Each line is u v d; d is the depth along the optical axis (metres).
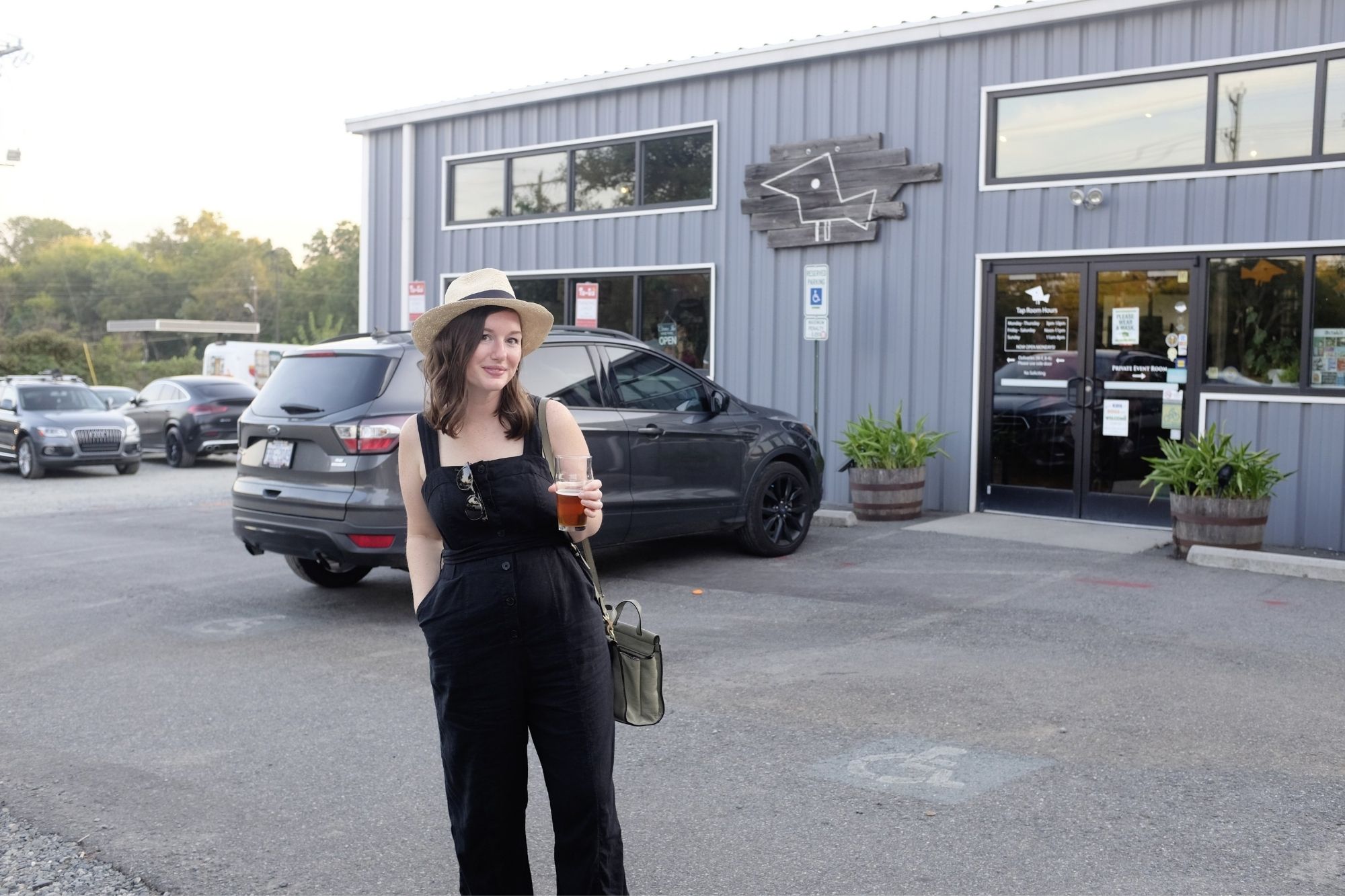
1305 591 7.84
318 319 102.81
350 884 3.76
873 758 4.75
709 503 8.86
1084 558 9.12
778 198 12.63
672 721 5.29
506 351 2.94
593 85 13.95
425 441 2.99
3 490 16.53
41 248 114.56
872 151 11.95
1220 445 9.00
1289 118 9.77
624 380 8.48
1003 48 11.18
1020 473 11.30
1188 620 7.05
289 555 7.82
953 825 4.06
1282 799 4.23
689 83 13.33
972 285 11.44
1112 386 10.70
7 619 7.70
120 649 6.88
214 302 102.69
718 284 13.20
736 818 4.17
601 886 2.94
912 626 7.03
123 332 86.44
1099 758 4.70
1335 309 9.59
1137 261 10.51
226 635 7.20
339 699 5.79
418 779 4.68
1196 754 4.72
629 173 14.02
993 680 5.82
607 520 8.16
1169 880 3.60
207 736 5.25
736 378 13.13
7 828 4.25
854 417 12.27
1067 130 10.89
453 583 2.91
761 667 6.16
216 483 17.41
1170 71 10.29
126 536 11.45
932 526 10.80
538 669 2.90
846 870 3.73
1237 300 10.05
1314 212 9.61
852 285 12.21
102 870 3.88
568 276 14.59
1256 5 9.85
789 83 12.57
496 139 15.21
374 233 16.58
